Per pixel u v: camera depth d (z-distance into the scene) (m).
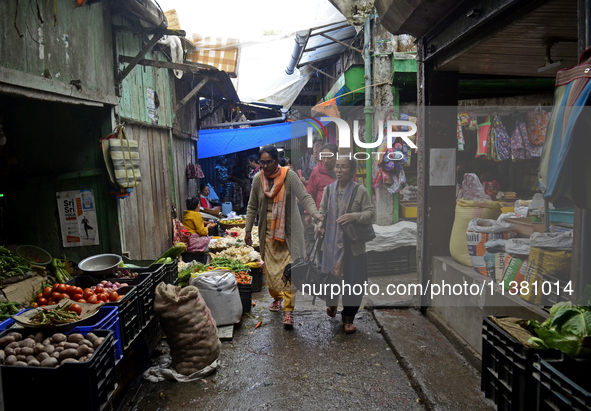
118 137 4.16
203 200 9.76
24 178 4.12
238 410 2.68
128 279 3.39
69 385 2.02
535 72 4.19
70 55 3.43
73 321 2.38
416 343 3.46
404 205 4.37
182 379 3.04
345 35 7.78
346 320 3.85
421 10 3.38
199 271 4.61
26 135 4.05
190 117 9.46
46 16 3.05
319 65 11.20
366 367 3.21
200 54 7.13
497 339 1.92
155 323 3.58
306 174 3.59
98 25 4.04
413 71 6.08
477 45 3.27
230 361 3.36
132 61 4.45
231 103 10.95
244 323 4.16
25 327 2.34
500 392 1.90
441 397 2.63
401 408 2.66
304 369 3.19
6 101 3.93
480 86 5.72
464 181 4.21
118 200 4.22
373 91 6.27
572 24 2.92
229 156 14.52
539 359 1.62
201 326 3.09
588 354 1.56
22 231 4.16
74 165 4.18
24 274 3.23
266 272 4.18
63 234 4.22
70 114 4.14
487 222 3.46
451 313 3.61
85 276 3.46
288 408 2.69
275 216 4.02
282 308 4.56
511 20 2.78
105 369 2.25
